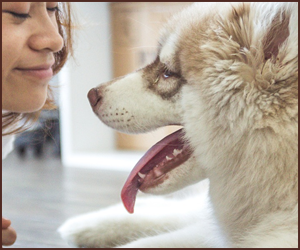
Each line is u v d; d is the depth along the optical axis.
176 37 1.11
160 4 3.09
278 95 0.92
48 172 3.28
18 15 0.82
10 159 3.91
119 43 3.49
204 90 1.01
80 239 1.43
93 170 3.33
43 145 3.88
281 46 0.95
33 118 1.36
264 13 0.99
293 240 0.85
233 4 1.07
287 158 0.91
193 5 1.17
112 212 1.49
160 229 1.41
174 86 1.10
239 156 0.99
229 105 0.97
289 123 0.91
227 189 1.04
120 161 3.62
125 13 3.36
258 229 0.96
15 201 2.33
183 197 1.70
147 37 3.28
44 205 2.23
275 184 0.93
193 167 1.12
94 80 3.69
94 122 4.04
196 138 1.06
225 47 0.98
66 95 3.78
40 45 0.85
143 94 1.15
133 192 1.19
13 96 0.90
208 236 1.21
